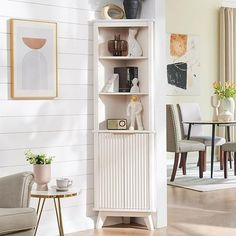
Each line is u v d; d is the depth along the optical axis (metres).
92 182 6.68
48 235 6.40
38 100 6.34
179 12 11.02
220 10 11.48
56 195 5.68
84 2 6.59
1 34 6.12
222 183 9.00
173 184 8.91
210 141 9.70
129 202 6.63
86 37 6.61
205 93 11.41
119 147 6.61
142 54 6.69
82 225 6.62
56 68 6.39
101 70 6.71
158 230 6.59
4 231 5.18
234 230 6.55
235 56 11.62
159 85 6.67
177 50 11.00
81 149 6.61
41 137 6.36
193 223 6.82
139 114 6.68
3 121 6.15
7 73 6.16
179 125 10.96
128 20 6.61
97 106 6.63
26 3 6.24
